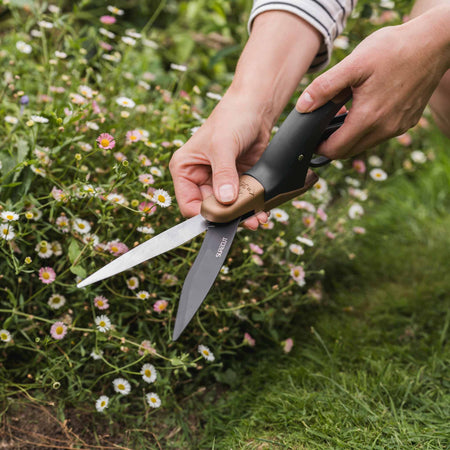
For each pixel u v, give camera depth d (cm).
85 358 122
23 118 145
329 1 118
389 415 120
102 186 130
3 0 167
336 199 216
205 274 92
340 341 151
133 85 171
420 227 217
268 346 152
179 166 106
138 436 122
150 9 293
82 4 180
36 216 127
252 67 113
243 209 96
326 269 184
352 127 106
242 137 107
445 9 103
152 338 130
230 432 123
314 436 116
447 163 238
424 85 106
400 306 168
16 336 128
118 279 134
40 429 119
